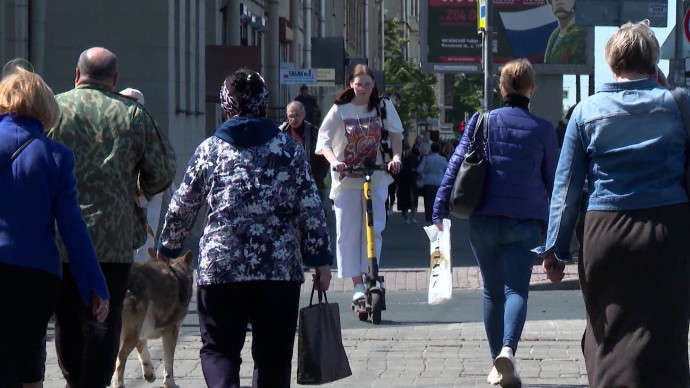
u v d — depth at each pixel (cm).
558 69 8119
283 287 1407
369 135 2536
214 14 6700
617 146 1341
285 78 6556
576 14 4003
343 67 7912
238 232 1388
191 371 2081
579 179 1381
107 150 1543
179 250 1462
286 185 1405
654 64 1371
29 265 1332
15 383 1348
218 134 1420
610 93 1359
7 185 1335
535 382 1948
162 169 1585
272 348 1420
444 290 2161
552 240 1395
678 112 1335
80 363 1573
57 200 1359
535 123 1819
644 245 1316
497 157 1814
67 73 5209
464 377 1998
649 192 1327
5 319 1336
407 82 14350
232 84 1431
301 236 1426
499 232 1825
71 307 1555
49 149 1362
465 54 8506
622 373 1320
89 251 1372
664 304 1319
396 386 1931
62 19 5212
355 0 15138
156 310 1819
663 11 4019
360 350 2256
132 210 1577
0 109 1369
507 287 1822
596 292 1355
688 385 1335
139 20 5241
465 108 19275
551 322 2527
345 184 2575
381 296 2575
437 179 6253
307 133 3059
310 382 1452
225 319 1406
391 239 5356
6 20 4784
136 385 1955
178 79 5503
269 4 8544
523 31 8131
